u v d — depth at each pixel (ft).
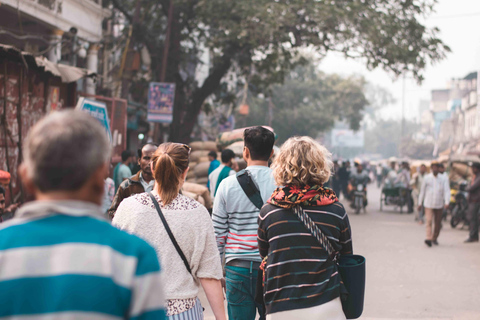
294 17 47.42
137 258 4.20
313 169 8.79
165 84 42.52
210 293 8.43
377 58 52.34
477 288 21.20
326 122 141.08
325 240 8.60
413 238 36.19
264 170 10.87
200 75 98.68
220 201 10.76
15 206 20.40
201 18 53.62
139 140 66.80
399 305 18.58
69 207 4.17
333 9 46.29
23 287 3.91
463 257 28.55
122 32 56.03
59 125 4.16
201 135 89.61
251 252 10.48
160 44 58.03
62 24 40.60
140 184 12.84
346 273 8.75
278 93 140.36
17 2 33.71
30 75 26.99
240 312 10.59
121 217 8.40
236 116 128.47
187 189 21.38
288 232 8.62
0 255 3.98
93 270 3.99
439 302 18.99
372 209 61.16
